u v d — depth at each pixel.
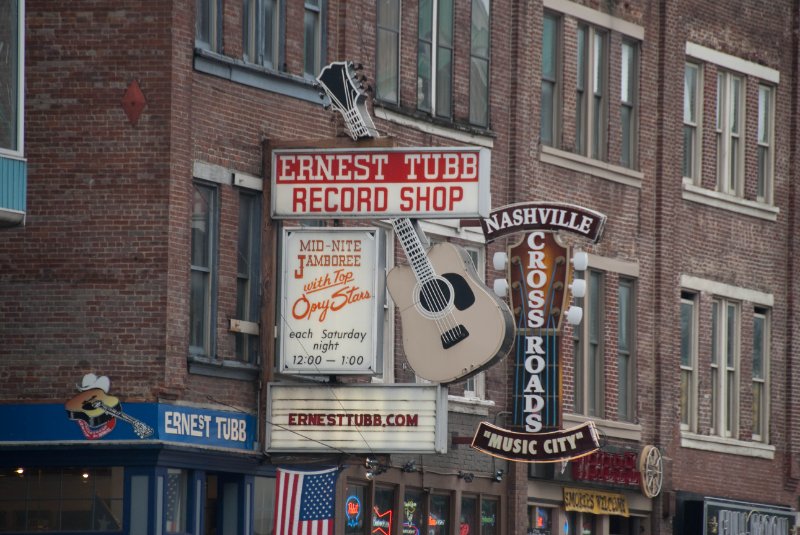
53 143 53.53
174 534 53.12
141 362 52.66
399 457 62.53
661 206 74.06
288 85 57.81
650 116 74.06
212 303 55.22
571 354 69.69
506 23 68.00
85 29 53.62
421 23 64.38
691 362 76.12
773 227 80.12
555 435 63.81
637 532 73.56
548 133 70.19
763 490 79.06
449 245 56.06
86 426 52.69
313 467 57.28
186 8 53.88
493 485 66.94
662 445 73.44
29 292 53.34
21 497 53.56
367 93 61.22
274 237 56.16
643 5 74.00
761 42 79.88
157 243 52.84
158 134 53.09
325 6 59.88
